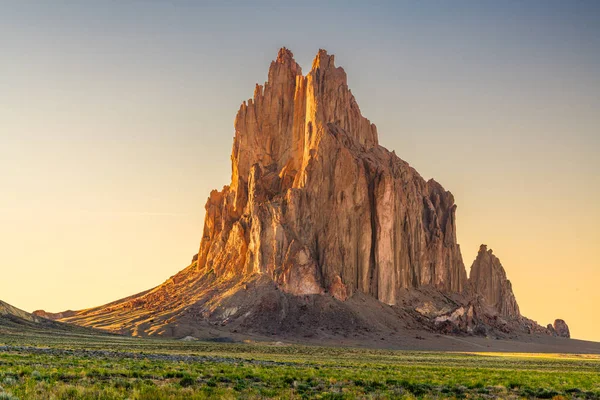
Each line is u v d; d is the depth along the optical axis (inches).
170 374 2768.2
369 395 2348.7
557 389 3073.3
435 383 3117.6
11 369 2598.4
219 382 2640.3
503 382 3341.5
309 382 2812.5
